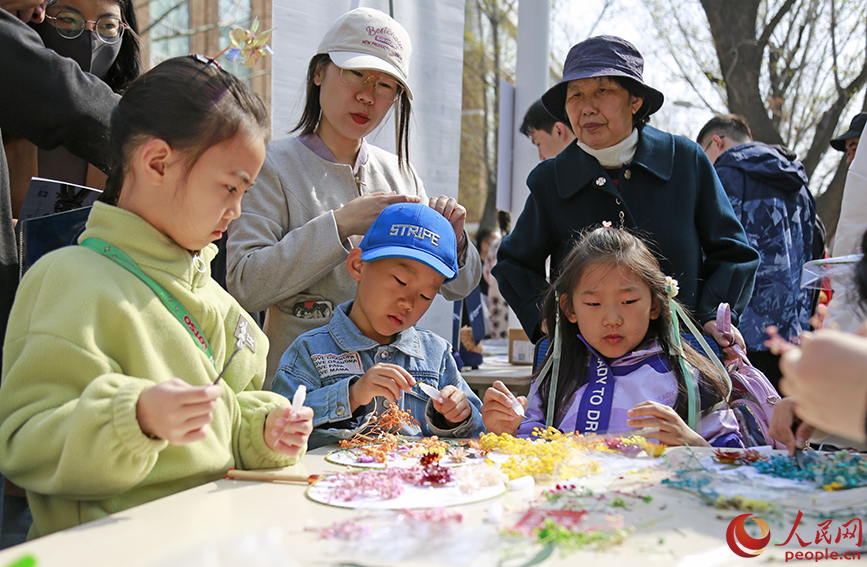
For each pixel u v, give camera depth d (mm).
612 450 1617
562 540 976
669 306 2172
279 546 856
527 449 1494
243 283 2152
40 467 1185
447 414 1908
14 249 1916
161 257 1416
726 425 2004
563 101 2768
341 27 2301
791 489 1244
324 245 2098
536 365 2469
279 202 2283
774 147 3398
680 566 900
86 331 1240
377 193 2229
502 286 2734
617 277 2119
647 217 2486
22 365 1220
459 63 3381
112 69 2484
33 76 1950
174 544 969
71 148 2119
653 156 2523
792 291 3154
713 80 11172
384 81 2301
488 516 1100
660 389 2086
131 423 1103
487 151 15344
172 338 1380
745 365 2186
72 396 1225
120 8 2420
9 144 2234
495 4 14211
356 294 2203
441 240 2059
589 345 2191
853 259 1555
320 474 1404
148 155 1336
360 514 1125
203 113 1327
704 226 2531
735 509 1135
